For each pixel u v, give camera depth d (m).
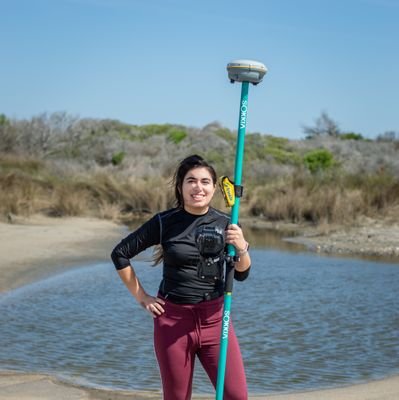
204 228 4.12
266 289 10.50
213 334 4.14
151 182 23.44
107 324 8.25
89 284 10.72
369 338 7.75
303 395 5.75
